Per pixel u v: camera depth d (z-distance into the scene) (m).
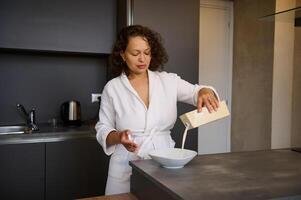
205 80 3.39
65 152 2.31
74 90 2.86
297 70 2.92
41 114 2.76
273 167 1.05
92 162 2.38
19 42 2.34
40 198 2.26
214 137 3.49
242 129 3.33
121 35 1.35
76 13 2.48
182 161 1.00
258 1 3.05
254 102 3.15
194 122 1.10
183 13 2.52
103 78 2.95
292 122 2.97
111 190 1.34
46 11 2.40
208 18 3.36
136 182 1.09
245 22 3.26
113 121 1.40
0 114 2.65
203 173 0.98
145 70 1.36
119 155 1.33
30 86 2.72
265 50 2.97
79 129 2.46
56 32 2.44
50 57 2.77
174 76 1.46
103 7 2.56
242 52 3.31
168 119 1.37
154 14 2.42
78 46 2.50
